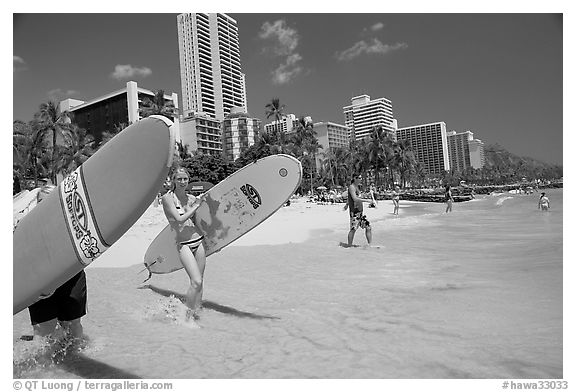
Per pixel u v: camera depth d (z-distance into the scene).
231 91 126.50
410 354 3.17
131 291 5.62
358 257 7.58
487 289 4.76
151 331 4.05
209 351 3.50
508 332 3.45
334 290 5.20
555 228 10.75
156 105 43.53
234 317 4.38
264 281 5.94
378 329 3.72
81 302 3.71
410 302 4.45
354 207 8.84
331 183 82.94
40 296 3.55
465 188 81.50
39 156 42.41
